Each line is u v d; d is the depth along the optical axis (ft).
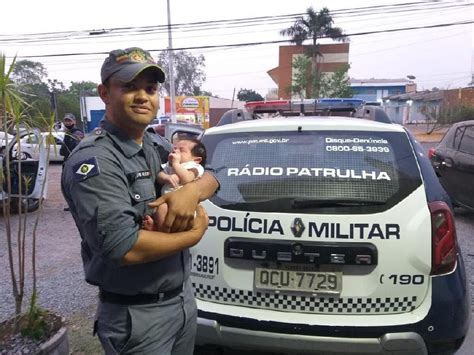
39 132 9.29
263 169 7.97
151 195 5.15
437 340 7.13
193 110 103.19
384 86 180.45
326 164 7.78
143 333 5.19
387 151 7.90
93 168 4.59
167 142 6.37
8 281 13.88
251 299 7.55
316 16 104.88
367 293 7.13
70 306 12.04
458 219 21.39
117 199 4.61
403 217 7.21
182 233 4.83
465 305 7.35
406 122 136.36
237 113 12.08
